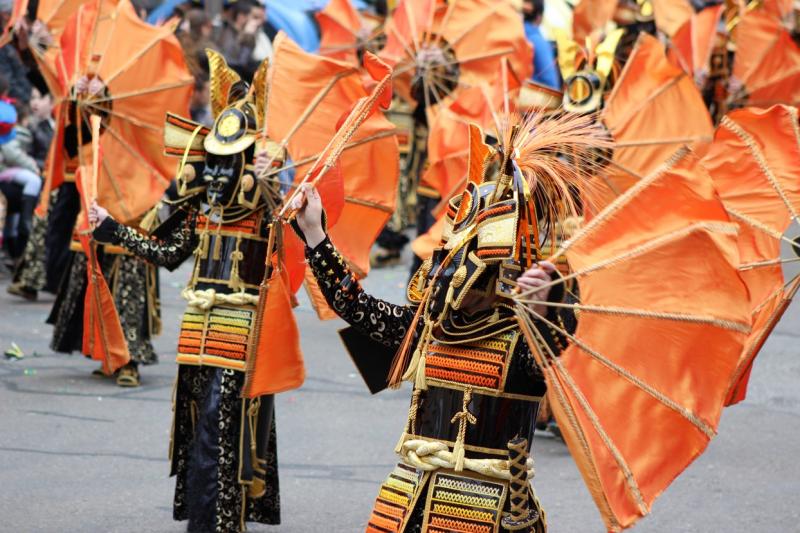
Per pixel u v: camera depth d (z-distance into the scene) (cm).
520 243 1034
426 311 1071
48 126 3509
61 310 2403
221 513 1468
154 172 2150
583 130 1163
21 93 3772
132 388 2342
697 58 3138
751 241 1276
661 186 977
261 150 1509
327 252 1099
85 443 1961
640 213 984
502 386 1032
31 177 3453
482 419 1040
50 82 2283
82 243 2209
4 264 3597
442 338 1061
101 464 1850
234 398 1484
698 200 966
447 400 1052
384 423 2170
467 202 1062
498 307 1042
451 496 1038
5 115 3366
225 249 1509
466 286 1019
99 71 2145
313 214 1102
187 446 1536
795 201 1256
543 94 2197
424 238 2122
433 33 2969
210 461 1472
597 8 3144
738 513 1705
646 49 2120
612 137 2028
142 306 2342
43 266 3153
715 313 962
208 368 1503
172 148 1536
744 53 3281
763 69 3275
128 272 2328
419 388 1062
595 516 1678
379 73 1193
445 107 2353
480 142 1091
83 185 1769
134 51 2169
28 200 3441
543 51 3591
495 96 2259
